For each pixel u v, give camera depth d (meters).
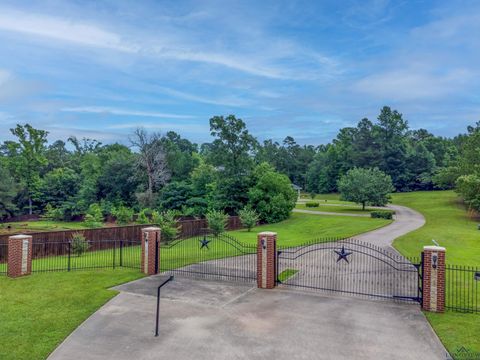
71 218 59.22
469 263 18.59
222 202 45.34
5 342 9.41
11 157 66.44
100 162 67.38
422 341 9.45
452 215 43.09
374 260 18.91
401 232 29.78
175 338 9.69
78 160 79.44
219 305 12.19
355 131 101.94
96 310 11.74
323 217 43.84
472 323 10.59
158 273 16.44
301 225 38.56
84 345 9.30
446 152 87.38
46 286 14.31
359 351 8.91
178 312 11.56
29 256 16.23
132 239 26.70
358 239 25.98
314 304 12.27
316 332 10.02
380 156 85.69
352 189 51.34
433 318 10.99
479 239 26.52
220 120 47.06
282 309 11.79
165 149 61.28
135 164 56.75
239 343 9.38
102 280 15.23
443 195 65.00
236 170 46.56
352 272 16.47
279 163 107.56
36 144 65.12
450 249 22.61
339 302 12.46
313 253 20.77
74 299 12.77
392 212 44.44
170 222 28.20
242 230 35.72
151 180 55.81
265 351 8.95
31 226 50.56
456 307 11.88
